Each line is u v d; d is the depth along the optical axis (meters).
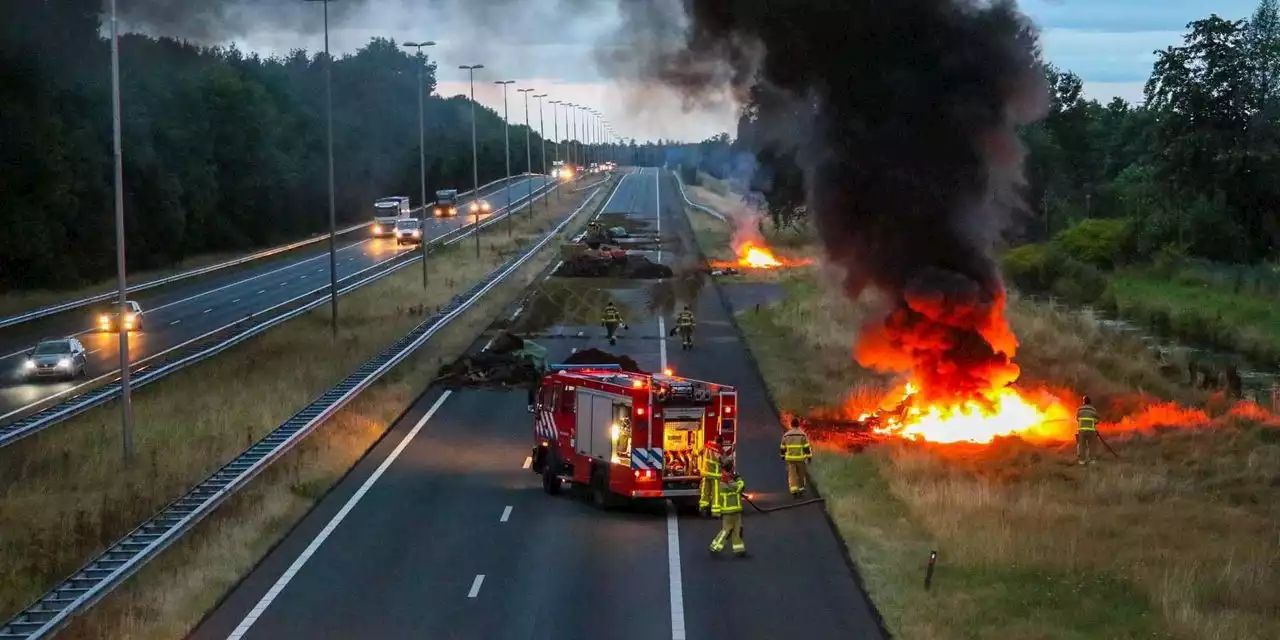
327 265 105.88
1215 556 24.47
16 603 21.86
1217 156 94.88
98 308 76.81
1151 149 101.38
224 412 41.16
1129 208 105.75
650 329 64.25
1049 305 71.75
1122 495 29.70
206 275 99.38
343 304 75.31
